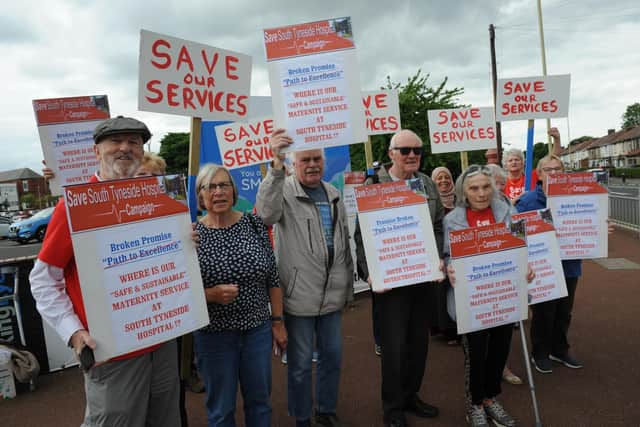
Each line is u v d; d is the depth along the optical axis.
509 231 2.82
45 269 1.89
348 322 5.59
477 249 2.78
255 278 2.47
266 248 2.63
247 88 3.22
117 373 1.99
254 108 6.19
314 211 2.90
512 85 4.53
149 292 1.98
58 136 3.44
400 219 2.88
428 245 2.87
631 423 3.00
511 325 2.94
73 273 1.99
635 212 10.46
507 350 2.96
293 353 2.89
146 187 1.98
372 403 3.52
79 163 3.49
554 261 3.26
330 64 2.77
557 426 3.01
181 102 2.91
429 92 15.13
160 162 3.21
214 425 2.46
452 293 3.00
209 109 3.04
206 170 2.48
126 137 2.12
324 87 2.77
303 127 2.75
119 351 1.89
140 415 2.05
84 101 3.50
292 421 3.34
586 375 3.74
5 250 17.27
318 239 2.87
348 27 2.78
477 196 2.92
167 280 2.03
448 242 3.02
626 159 81.38
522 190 5.22
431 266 2.86
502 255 2.81
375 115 5.45
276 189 2.65
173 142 42.25
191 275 2.10
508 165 5.30
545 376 3.76
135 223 1.95
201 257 2.40
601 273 7.28
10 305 4.34
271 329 2.70
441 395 3.56
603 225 3.62
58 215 1.91
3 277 4.32
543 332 3.80
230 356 2.45
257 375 2.53
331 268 2.91
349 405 3.49
